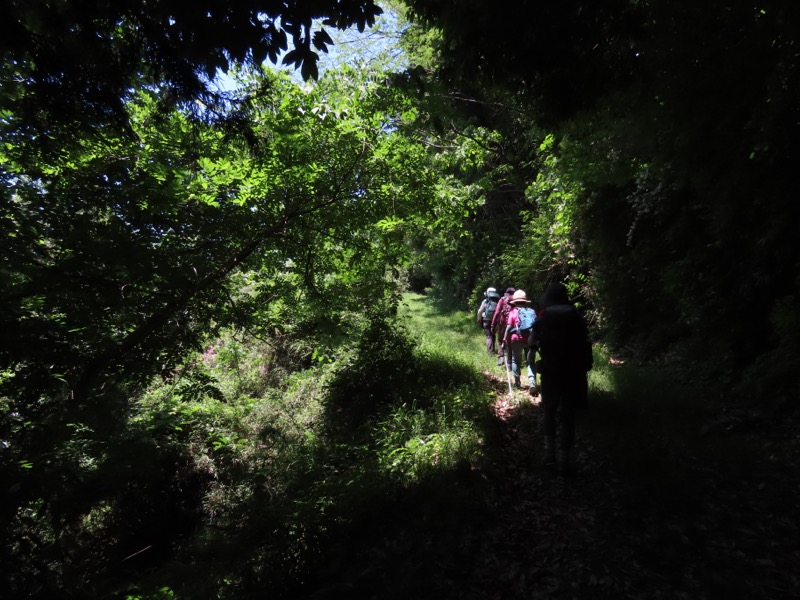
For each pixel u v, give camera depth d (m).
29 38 2.58
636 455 4.19
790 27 3.71
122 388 5.33
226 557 3.40
